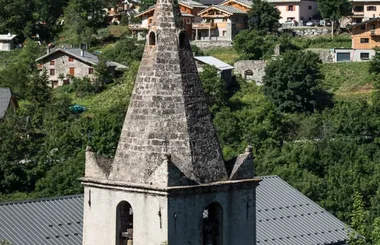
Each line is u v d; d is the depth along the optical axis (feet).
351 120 496.64
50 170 414.62
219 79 575.79
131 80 580.30
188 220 165.58
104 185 169.99
